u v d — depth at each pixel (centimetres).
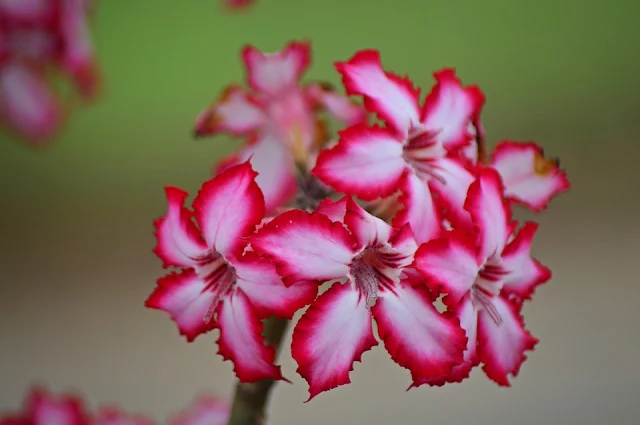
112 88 141
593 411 94
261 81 57
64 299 118
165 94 144
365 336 46
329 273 45
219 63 147
